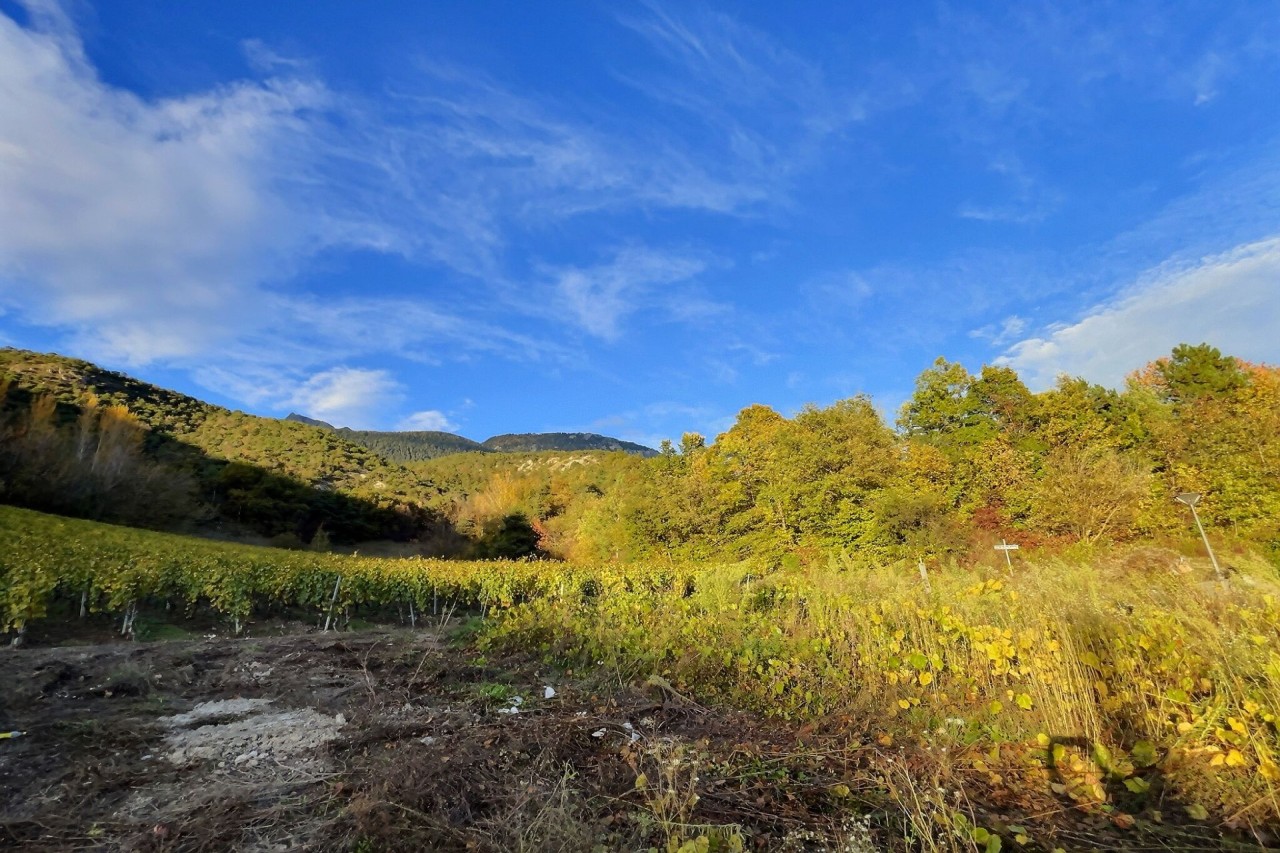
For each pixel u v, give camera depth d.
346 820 2.71
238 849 2.55
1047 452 28.34
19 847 2.58
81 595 10.48
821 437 29.39
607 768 3.38
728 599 8.88
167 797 3.11
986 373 32.16
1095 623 4.49
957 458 29.95
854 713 4.54
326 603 12.96
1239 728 3.14
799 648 5.64
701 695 5.14
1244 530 19.11
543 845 2.41
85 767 3.48
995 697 4.53
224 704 4.99
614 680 5.72
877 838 2.72
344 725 4.30
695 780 3.00
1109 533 22.33
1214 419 24.12
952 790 3.14
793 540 28.66
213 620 11.84
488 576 16.62
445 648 7.73
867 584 8.38
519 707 4.83
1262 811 2.91
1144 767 3.43
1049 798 3.19
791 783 3.25
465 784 3.06
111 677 5.50
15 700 4.70
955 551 22.62
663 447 40.22
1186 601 4.99
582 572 16.05
